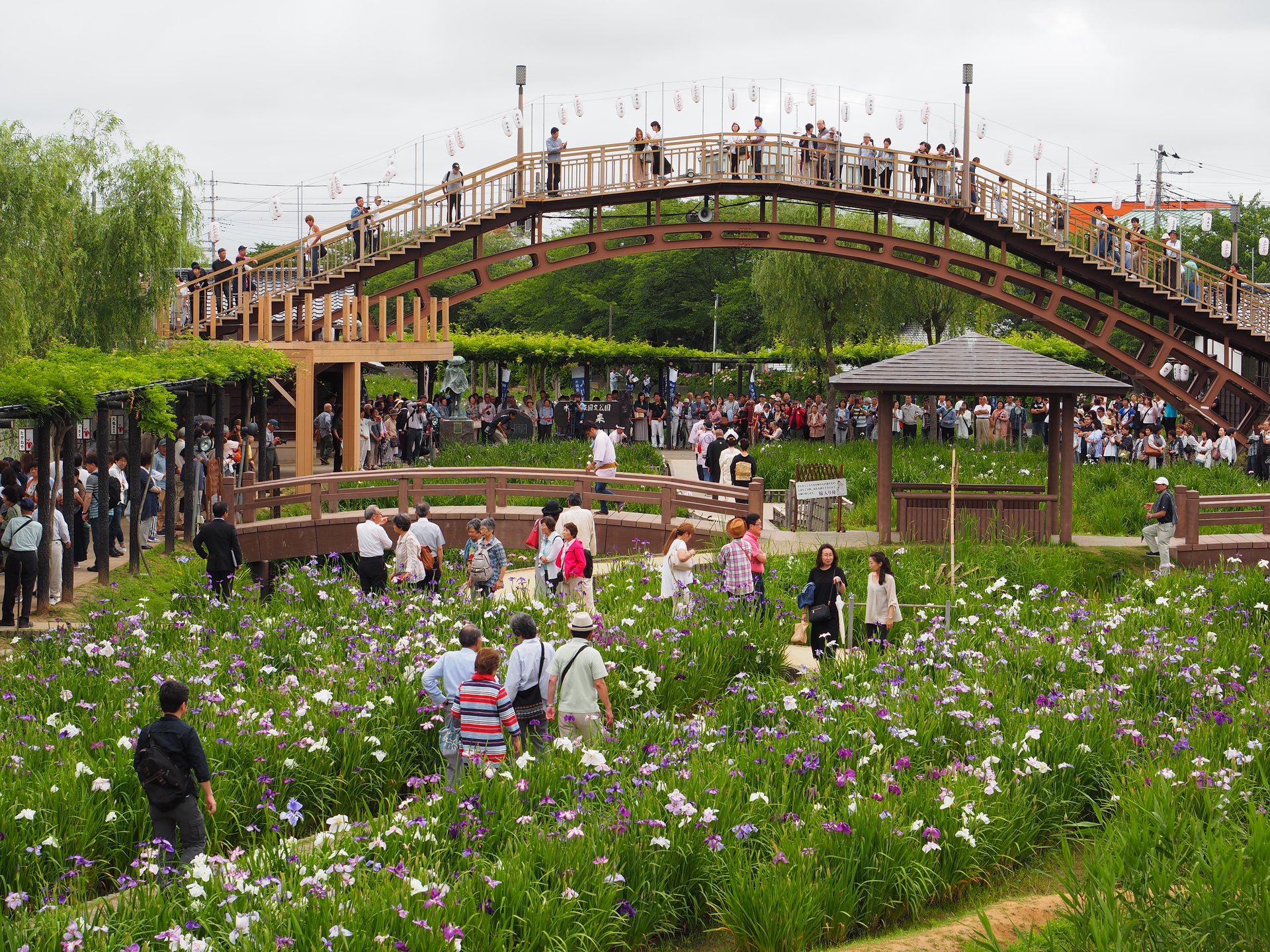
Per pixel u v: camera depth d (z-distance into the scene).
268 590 18.75
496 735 9.68
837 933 7.90
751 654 13.46
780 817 8.56
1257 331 34.03
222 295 28.19
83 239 22.22
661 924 7.93
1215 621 15.08
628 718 11.09
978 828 8.59
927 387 20.48
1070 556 19.64
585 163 32.59
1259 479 28.39
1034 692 11.80
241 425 25.62
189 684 11.32
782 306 43.75
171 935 6.52
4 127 19.67
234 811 9.26
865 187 33.47
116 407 17.89
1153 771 9.06
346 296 28.08
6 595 14.12
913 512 20.83
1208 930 6.71
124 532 21.45
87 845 8.44
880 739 10.10
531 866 7.63
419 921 6.74
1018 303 34.56
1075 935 7.04
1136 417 35.06
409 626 13.83
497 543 15.88
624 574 17.91
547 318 68.94
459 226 31.50
